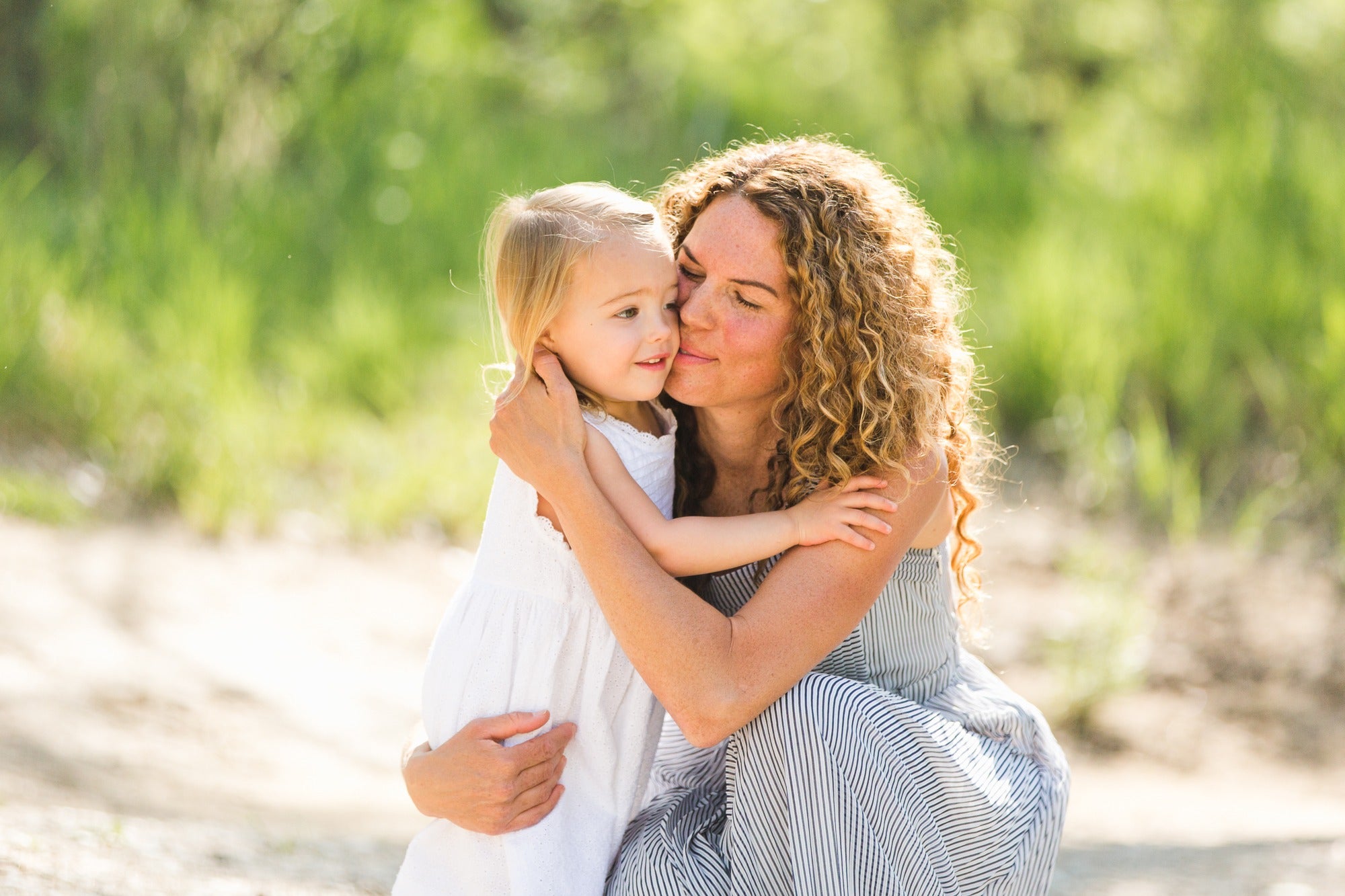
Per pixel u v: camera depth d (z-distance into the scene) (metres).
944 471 2.69
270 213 9.98
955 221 10.38
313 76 11.04
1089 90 14.69
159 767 4.61
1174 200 9.52
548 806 2.59
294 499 7.89
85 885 2.98
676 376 2.70
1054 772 2.81
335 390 8.99
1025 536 8.00
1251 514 7.81
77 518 7.02
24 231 8.55
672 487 2.84
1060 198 10.41
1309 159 9.25
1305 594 7.23
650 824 2.72
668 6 14.50
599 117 13.41
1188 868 4.09
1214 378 8.62
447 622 2.71
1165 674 6.70
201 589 6.59
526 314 2.64
